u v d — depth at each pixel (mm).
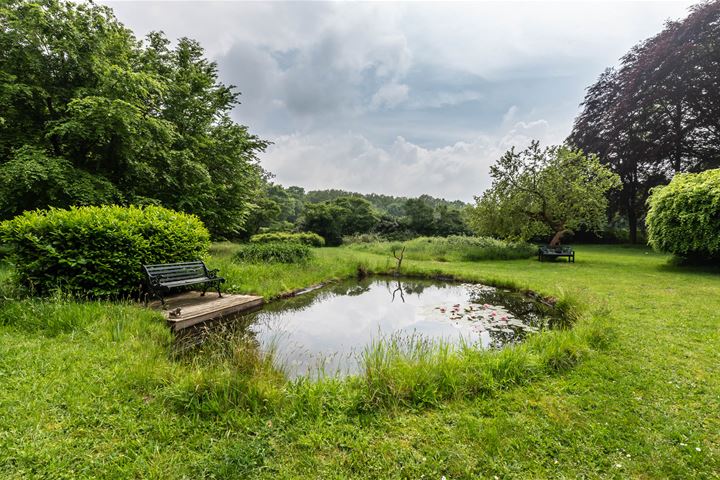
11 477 1856
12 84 8852
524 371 3340
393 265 12516
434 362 3340
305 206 34844
